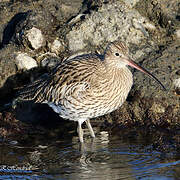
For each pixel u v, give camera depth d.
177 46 15.95
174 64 15.18
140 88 14.52
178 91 14.38
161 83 14.22
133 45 16.05
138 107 14.40
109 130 14.12
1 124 14.70
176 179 10.30
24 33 16.02
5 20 17.72
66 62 13.97
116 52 12.80
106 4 16.44
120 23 16.12
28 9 17.75
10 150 12.74
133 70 15.29
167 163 11.23
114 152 12.21
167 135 13.30
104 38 16.05
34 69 15.96
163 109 14.19
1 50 16.31
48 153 12.41
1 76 15.98
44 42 16.25
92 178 10.62
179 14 16.69
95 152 12.30
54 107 13.98
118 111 14.63
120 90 13.06
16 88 16.11
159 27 16.72
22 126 14.65
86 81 13.05
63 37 16.22
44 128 14.59
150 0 16.84
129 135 13.55
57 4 17.53
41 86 14.20
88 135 13.85
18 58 15.96
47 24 16.56
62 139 13.60
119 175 10.70
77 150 12.55
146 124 14.19
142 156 11.80
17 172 11.16
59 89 13.45
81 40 16.09
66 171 11.11
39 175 10.94
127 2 16.77
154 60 15.42
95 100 12.91
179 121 13.97
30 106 15.23
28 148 12.87
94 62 13.45
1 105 15.80
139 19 16.47
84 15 16.61
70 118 13.66
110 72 12.91
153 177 10.46
